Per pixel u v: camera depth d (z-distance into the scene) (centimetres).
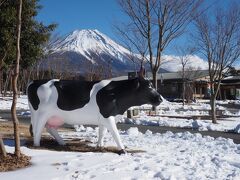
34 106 973
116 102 952
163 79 6162
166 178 723
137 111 2514
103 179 701
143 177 723
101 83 961
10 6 1936
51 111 966
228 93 6544
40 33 2272
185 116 2562
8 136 1195
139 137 1335
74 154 899
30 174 716
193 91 5862
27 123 1923
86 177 708
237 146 1177
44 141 1079
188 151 1041
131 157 895
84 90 952
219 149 1109
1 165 764
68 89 955
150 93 962
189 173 772
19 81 4631
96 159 850
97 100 945
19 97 4384
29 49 2212
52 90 959
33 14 2203
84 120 964
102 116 948
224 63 2144
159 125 1958
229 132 1680
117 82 970
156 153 970
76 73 5112
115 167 783
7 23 1920
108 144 1086
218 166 856
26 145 995
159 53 2431
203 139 1327
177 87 6031
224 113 2936
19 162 793
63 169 759
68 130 1576
